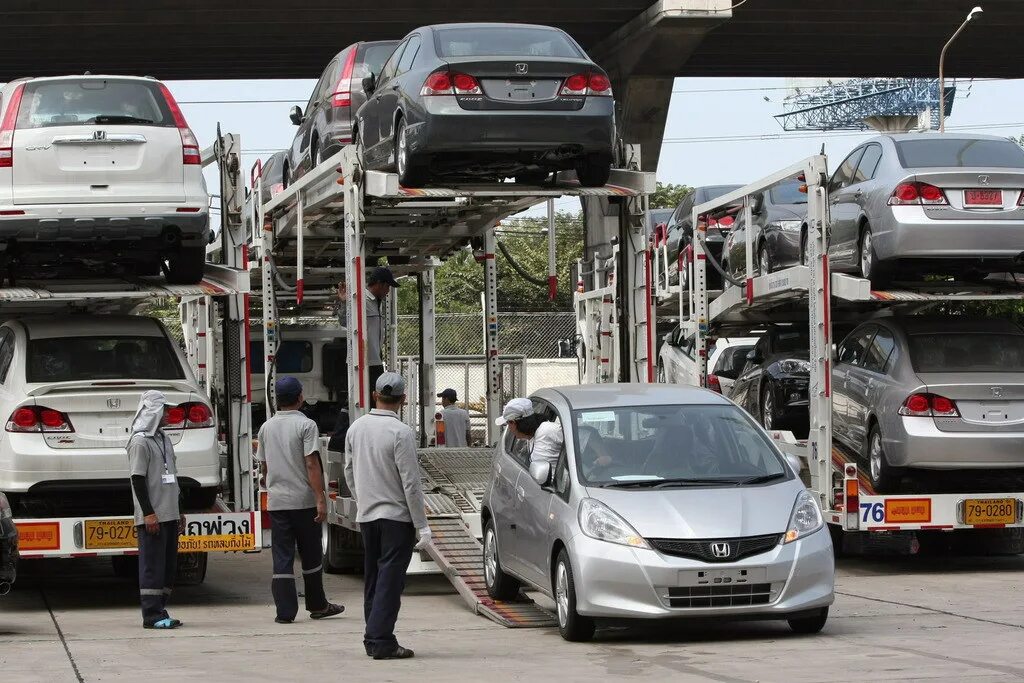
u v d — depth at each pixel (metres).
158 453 21.53
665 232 36.72
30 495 23.03
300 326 43.44
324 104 32.06
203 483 23.28
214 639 20.11
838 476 26.58
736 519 18.67
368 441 18.52
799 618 18.94
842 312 31.81
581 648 18.72
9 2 59.12
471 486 27.39
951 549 30.84
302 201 28.72
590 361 43.22
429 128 23.95
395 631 20.92
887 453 26.59
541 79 24.30
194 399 23.39
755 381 34.22
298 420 21.88
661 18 65.06
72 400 22.61
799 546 18.73
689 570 18.27
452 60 24.20
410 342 77.62
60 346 23.73
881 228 26.69
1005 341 27.23
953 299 26.47
